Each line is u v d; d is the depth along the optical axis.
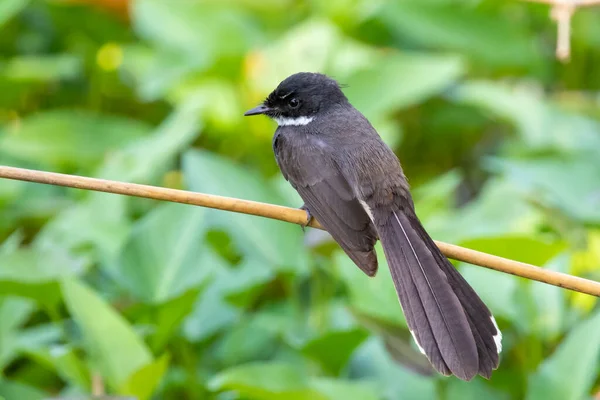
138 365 9.49
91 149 14.03
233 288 10.89
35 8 16.42
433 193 12.45
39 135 13.98
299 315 11.22
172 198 8.36
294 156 9.51
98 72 15.70
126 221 12.27
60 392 10.78
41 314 11.87
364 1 15.52
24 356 11.60
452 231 11.27
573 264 11.65
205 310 11.04
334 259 11.29
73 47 16.39
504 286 10.37
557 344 10.39
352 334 9.98
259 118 14.20
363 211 8.96
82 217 12.28
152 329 10.24
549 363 9.40
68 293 9.52
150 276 10.59
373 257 8.79
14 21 16.52
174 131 13.10
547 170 12.52
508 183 12.60
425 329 8.04
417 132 15.43
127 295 11.24
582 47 16.11
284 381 9.45
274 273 11.11
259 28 15.80
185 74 14.27
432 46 15.77
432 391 10.23
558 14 9.65
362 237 8.87
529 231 11.80
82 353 10.88
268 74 14.10
